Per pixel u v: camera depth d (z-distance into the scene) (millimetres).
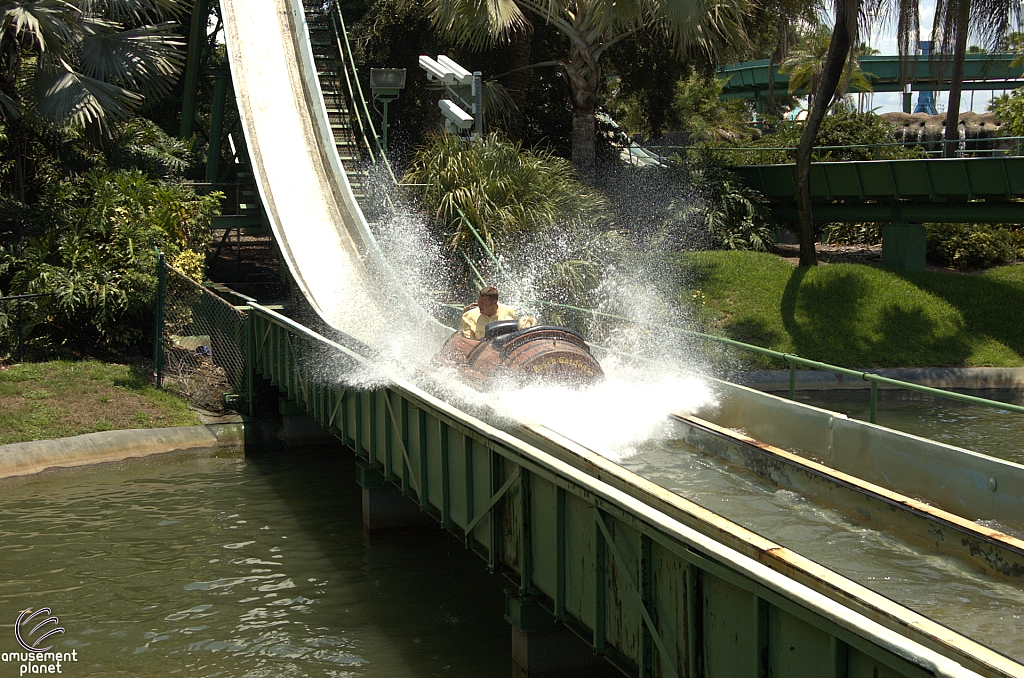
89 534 10461
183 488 12414
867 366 18641
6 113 17719
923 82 43031
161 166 21781
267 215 18500
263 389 15328
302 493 12234
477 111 21172
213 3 28047
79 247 16906
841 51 20859
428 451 8281
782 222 26406
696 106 44844
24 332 16219
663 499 5672
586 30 23203
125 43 18781
